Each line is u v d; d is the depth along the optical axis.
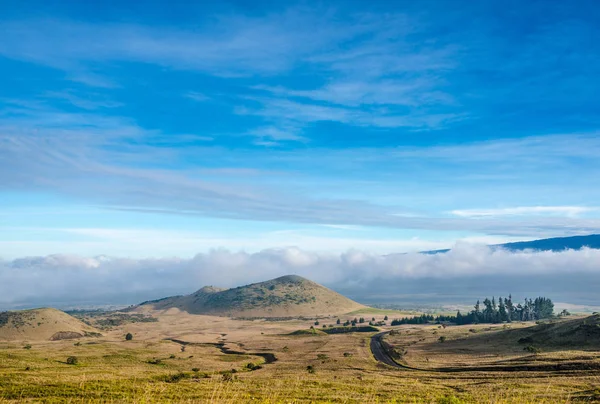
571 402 38.69
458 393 57.28
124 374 96.94
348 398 47.19
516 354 124.00
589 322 139.25
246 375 104.88
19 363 112.31
